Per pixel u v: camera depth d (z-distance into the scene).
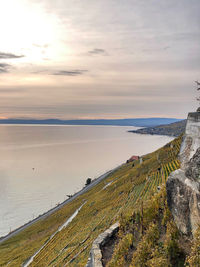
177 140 130.25
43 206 141.38
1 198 156.50
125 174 135.88
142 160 156.38
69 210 107.44
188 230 14.58
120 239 22.72
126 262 19.22
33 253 64.94
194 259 12.05
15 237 93.25
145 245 17.89
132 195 73.50
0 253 75.38
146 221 22.12
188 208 14.40
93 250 21.48
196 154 14.03
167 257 15.29
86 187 160.88
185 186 14.76
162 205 22.70
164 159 111.81
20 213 131.62
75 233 63.00
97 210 80.56
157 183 72.62
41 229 93.56
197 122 15.20
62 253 49.81
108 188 116.81
